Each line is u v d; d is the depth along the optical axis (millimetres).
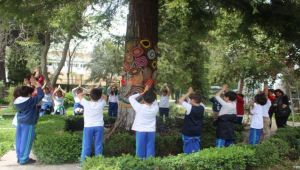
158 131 12164
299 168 9383
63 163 9500
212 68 31594
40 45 30406
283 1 11773
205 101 35938
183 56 33531
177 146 10711
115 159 7434
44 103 17891
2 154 10430
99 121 9047
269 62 23250
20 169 8906
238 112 15367
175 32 17281
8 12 11070
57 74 29859
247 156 8633
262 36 15148
